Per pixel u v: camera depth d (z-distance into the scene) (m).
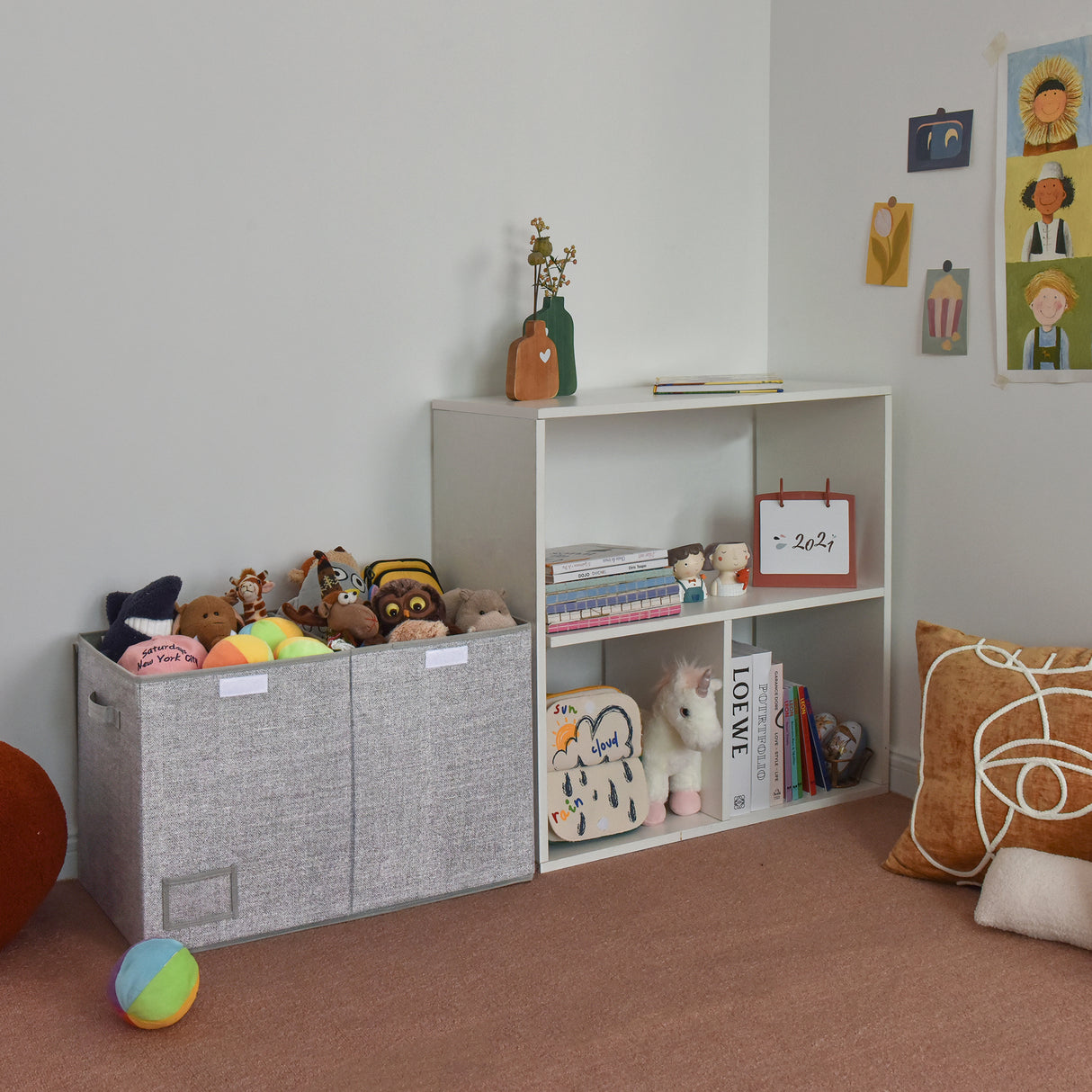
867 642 2.42
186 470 2.05
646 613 2.12
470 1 2.19
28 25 1.85
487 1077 1.45
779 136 2.56
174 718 1.70
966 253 2.21
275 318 2.09
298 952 1.77
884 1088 1.42
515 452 2.00
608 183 2.39
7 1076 1.46
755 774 2.28
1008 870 1.80
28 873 1.70
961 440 2.26
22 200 1.87
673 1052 1.49
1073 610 2.09
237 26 1.99
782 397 2.20
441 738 1.91
